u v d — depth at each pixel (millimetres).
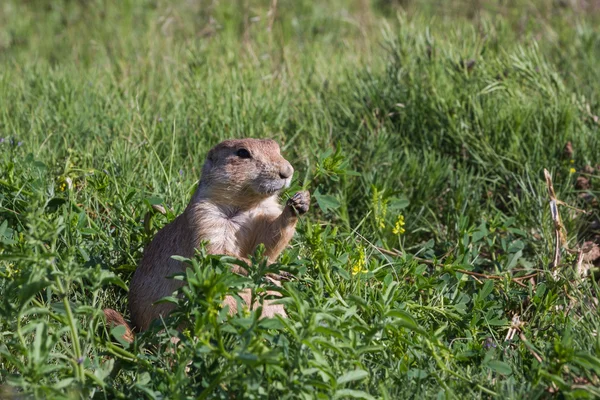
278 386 6426
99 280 6902
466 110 12602
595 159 11852
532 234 10758
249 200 8836
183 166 11695
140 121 12281
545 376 6840
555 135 11945
